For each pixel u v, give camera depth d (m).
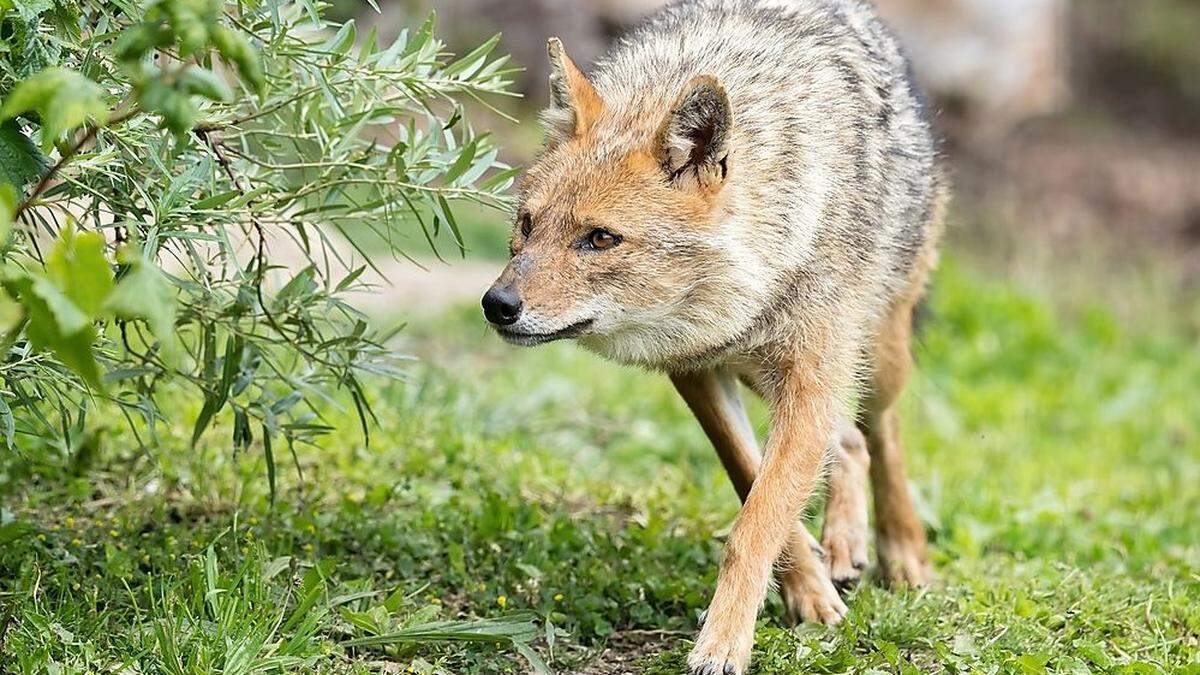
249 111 8.86
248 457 11.22
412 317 17.52
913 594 9.59
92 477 10.41
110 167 7.74
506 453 12.52
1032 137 28.69
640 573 9.52
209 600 7.75
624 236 8.27
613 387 15.53
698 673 7.93
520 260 8.24
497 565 9.69
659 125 8.32
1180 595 9.45
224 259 8.24
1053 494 12.91
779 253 8.63
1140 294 22.94
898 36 11.03
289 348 8.98
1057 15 27.98
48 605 7.96
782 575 9.12
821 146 8.89
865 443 10.33
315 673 7.56
